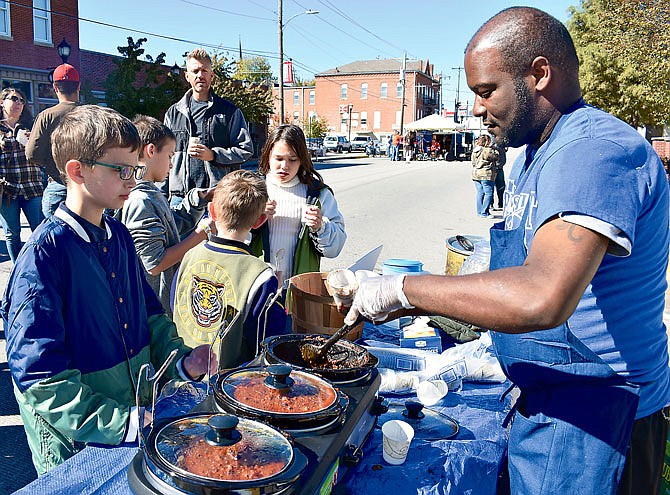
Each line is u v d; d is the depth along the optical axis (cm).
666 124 2117
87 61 2030
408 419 188
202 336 218
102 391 168
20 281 152
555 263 114
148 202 270
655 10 1509
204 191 346
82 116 163
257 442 115
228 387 141
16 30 1836
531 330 115
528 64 132
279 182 318
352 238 896
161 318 201
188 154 393
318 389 144
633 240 120
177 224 348
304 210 304
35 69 1889
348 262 718
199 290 221
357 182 2005
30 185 524
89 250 166
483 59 135
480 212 1166
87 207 167
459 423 190
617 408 139
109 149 162
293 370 156
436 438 176
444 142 4541
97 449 151
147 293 200
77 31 2019
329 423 131
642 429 148
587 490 142
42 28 1917
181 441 114
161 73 1820
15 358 149
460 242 343
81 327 162
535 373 146
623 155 122
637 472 150
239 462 108
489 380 225
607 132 125
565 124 132
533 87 134
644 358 141
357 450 148
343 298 192
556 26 134
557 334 140
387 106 6894
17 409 336
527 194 143
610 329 137
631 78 1936
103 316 167
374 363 168
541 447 147
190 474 101
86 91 1895
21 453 290
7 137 509
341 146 5228
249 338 217
